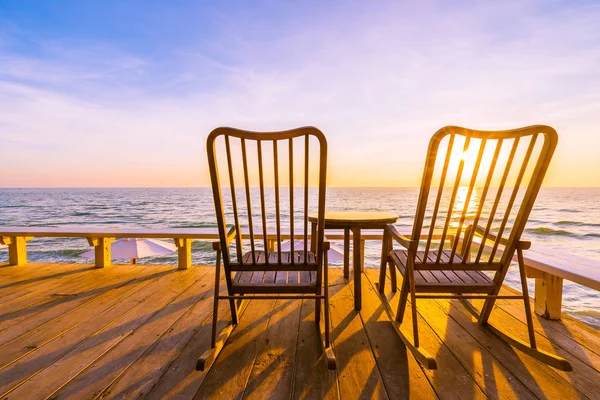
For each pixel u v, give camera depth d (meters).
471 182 1.34
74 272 2.91
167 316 1.90
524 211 1.35
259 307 2.04
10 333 1.68
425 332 1.68
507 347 1.52
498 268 1.49
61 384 1.23
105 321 1.83
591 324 4.73
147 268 3.05
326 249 1.45
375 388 1.20
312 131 1.23
